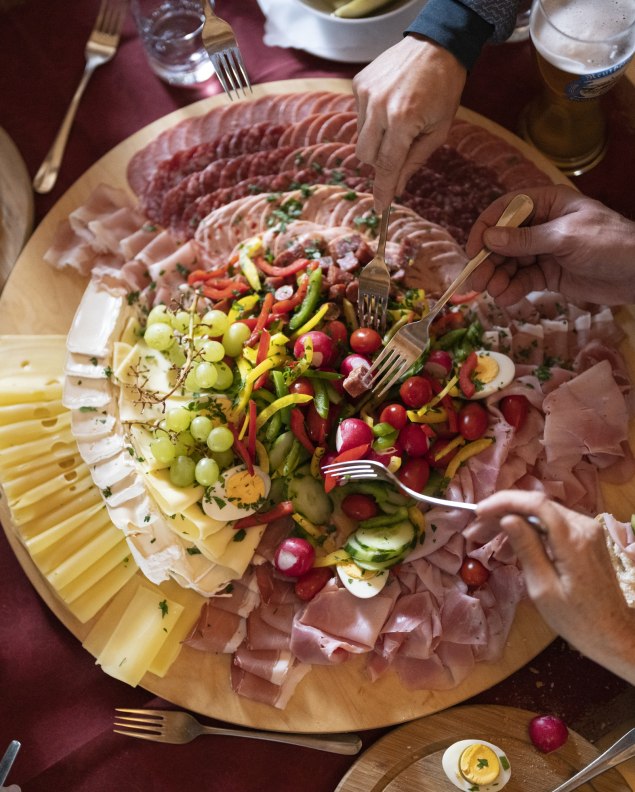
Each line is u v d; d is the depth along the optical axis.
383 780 0.71
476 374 0.76
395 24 0.87
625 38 0.72
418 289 0.78
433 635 0.72
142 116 0.92
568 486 0.76
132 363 0.77
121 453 0.75
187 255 0.81
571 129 0.85
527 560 0.56
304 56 0.92
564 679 0.75
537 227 0.71
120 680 0.76
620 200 0.86
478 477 0.74
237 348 0.76
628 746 0.66
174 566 0.73
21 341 0.81
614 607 0.56
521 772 0.71
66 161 0.90
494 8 0.71
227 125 0.87
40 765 0.75
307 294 0.77
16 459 0.77
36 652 0.77
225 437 0.72
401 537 0.72
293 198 0.82
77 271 0.84
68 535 0.76
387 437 0.74
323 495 0.76
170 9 0.90
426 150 0.74
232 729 0.74
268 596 0.75
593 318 0.80
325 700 0.73
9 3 0.94
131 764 0.75
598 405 0.75
